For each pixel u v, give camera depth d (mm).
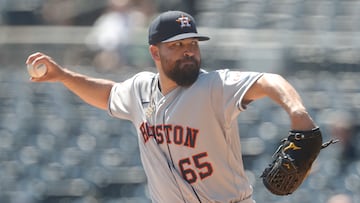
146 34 36094
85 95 16094
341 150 32031
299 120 12180
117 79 34969
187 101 13828
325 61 35156
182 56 13750
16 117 35406
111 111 15680
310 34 36562
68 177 33156
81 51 36312
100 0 40844
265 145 32969
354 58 35156
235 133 14078
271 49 35156
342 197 30812
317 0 38688
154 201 14750
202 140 13859
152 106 14453
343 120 32594
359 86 34469
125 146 33750
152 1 38906
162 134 14234
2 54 36781
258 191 31359
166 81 14156
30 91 36156
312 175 31609
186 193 14219
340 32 36781
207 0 40094
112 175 32906
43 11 41594
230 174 14094
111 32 36188
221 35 35969
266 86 12773
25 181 33250
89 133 34375
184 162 14109
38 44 36562
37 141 34531
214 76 13727
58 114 35250
